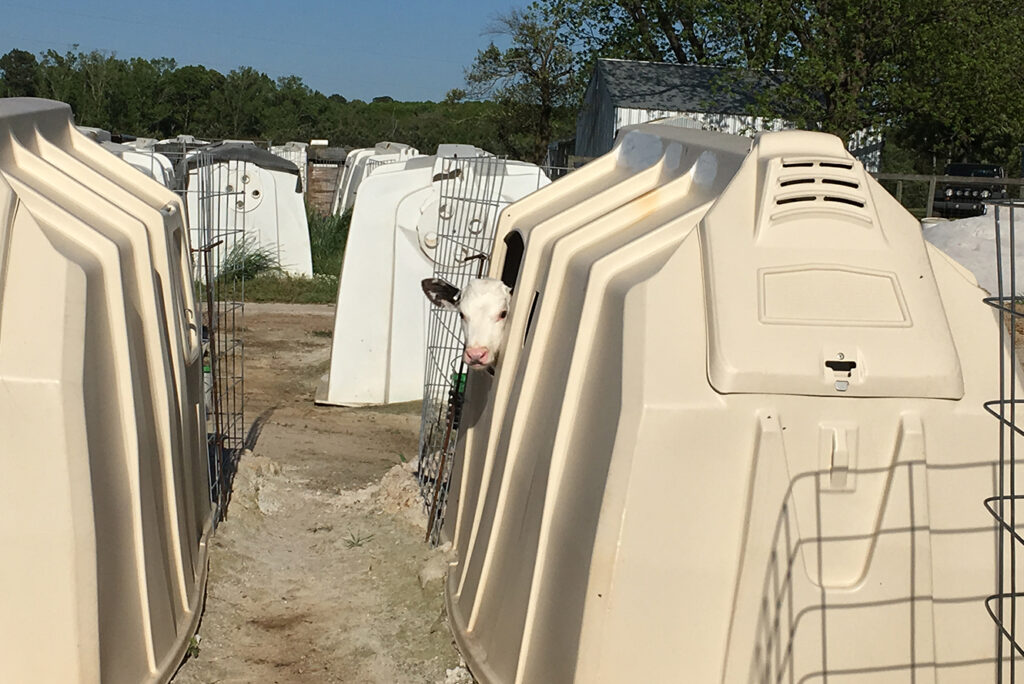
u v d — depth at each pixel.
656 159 5.71
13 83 61.97
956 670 4.14
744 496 3.96
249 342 13.56
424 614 5.57
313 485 7.93
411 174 10.66
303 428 9.59
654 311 4.03
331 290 17.69
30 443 3.85
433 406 8.92
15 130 5.05
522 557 4.52
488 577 4.97
